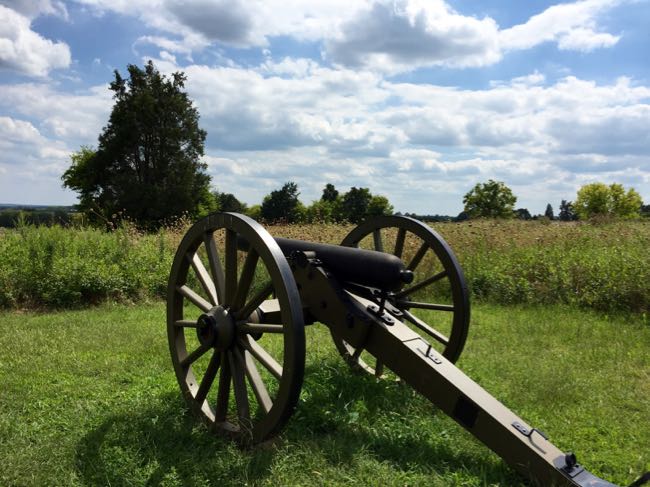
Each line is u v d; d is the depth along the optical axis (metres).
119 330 6.52
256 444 3.21
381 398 4.17
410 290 4.69
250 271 3.35
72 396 4.25
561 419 3.96
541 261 9.09
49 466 3.06
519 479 2.98
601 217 16.62
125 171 42.12
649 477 2.57
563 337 6.42
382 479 2.96
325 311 3.81
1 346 5.72
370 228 4.94
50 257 8.87
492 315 7.70
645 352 5.82
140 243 10.48
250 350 3.30
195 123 44.25
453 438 3.50
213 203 47.16
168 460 3.16
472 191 49.91
